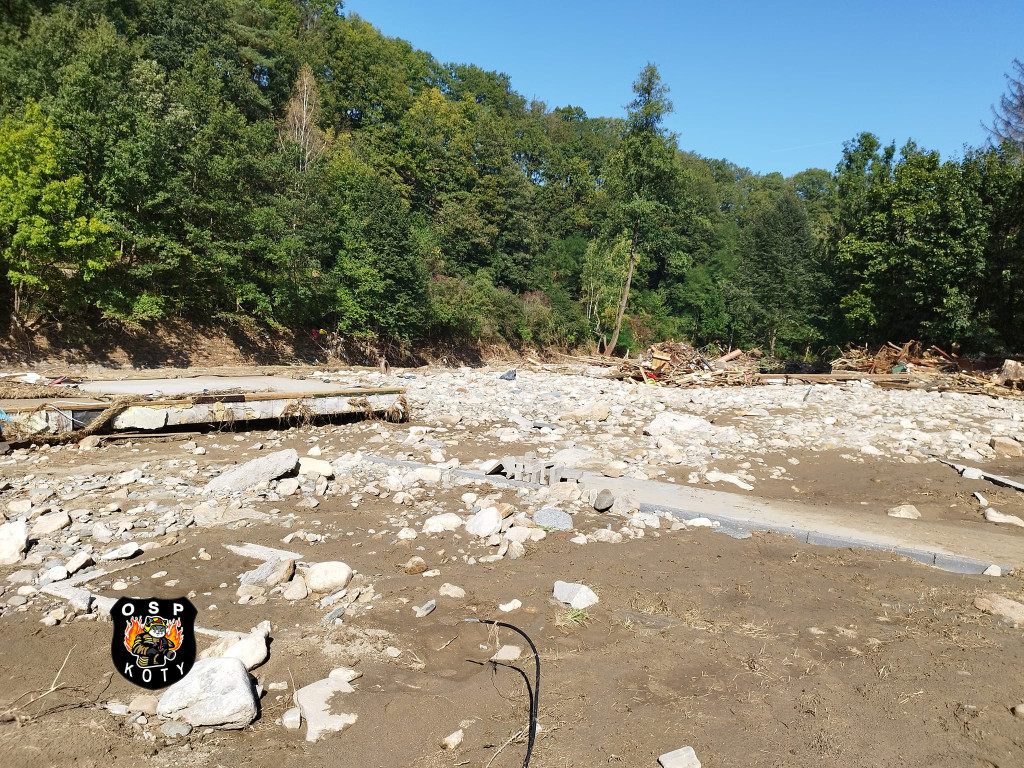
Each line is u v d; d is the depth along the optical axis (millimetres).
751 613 5359
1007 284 27797
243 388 14062
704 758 3520
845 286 37094
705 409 16891
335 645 4574
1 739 3383
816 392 20625
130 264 24078
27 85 23312
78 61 24062
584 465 10281
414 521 7359
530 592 5578
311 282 31078
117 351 23828
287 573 5617
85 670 4102
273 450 10984
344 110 57906
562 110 94375
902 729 3834
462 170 55781
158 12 39188
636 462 10570
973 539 7461
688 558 6582
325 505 7859
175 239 24734
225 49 41219
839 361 29203
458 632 4855
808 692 4211
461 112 73750
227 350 28016
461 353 41562
